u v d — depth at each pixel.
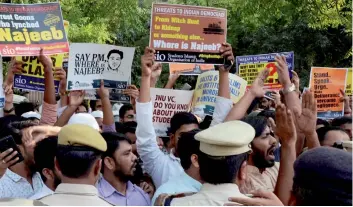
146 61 4.04
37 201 2.86
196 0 19.78
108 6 16.08
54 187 3.53
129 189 3.93
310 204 2.14
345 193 2.09
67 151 2.89
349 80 7.23
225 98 4.66
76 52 5.58
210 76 5.81
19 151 3.42
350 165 2.11
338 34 20.58
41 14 5.58
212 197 2.92
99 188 3.77
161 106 5.67
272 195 2.54
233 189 2.94
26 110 6.62
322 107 7.13
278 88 6.72
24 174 3.70
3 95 5.77
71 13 15.34
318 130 4.42
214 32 5.38
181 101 5.70
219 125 3.02
